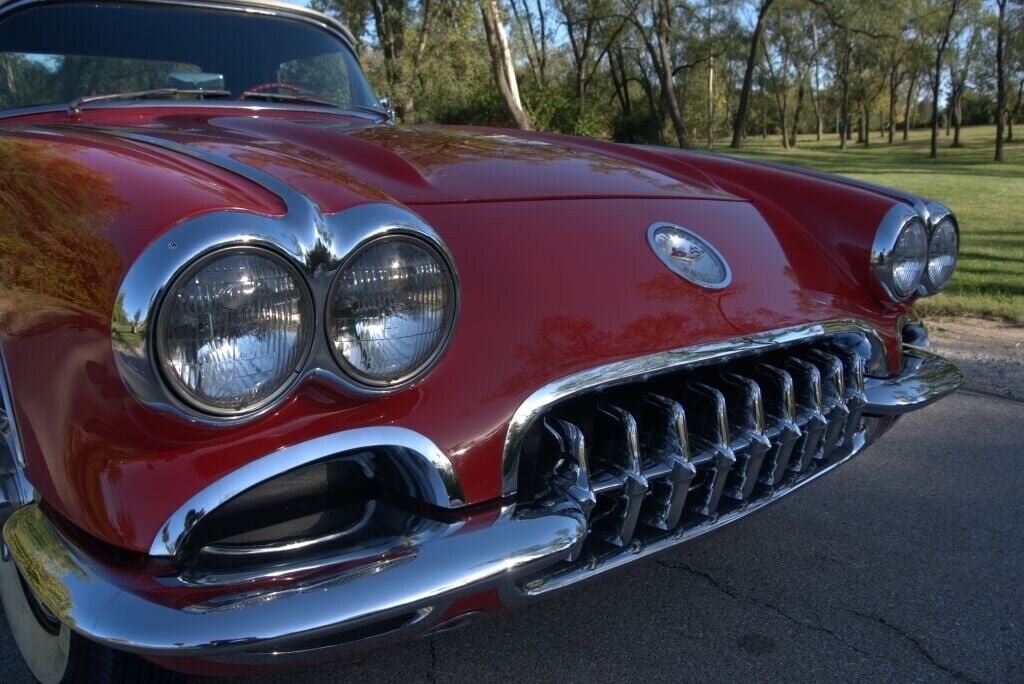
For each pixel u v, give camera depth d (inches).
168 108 103.6
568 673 78.3
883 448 133.4
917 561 99.2
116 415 51.0
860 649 82.2
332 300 50.5
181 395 47.0
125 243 48.8
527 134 109.3
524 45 1234.6
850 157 1413.6
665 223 80.4
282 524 54.8
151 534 49.5
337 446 53.3
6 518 67.0
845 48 1582.2
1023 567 97.7
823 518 110.3
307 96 120.2
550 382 61.1
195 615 48.7
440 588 54.0
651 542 68.2
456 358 59.6
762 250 85.3
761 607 89.6
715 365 73.6
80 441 52.5
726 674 78.3
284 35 120.3
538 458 64.2
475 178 77.7
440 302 54.6
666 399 68.5
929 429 140.8
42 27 102.0
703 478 72.0
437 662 79.7
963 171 1017.5
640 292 70.7
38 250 57.1
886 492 117.7
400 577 53.6
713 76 1855.3
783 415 75.2
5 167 65.3
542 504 61.2
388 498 57.8
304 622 50.2
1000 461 127.9
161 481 49.9
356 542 56.1
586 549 66.0
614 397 69.0
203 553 52.1
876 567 97.9
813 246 91.2
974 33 1494.8
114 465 50.7
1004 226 426.9
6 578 73.4
